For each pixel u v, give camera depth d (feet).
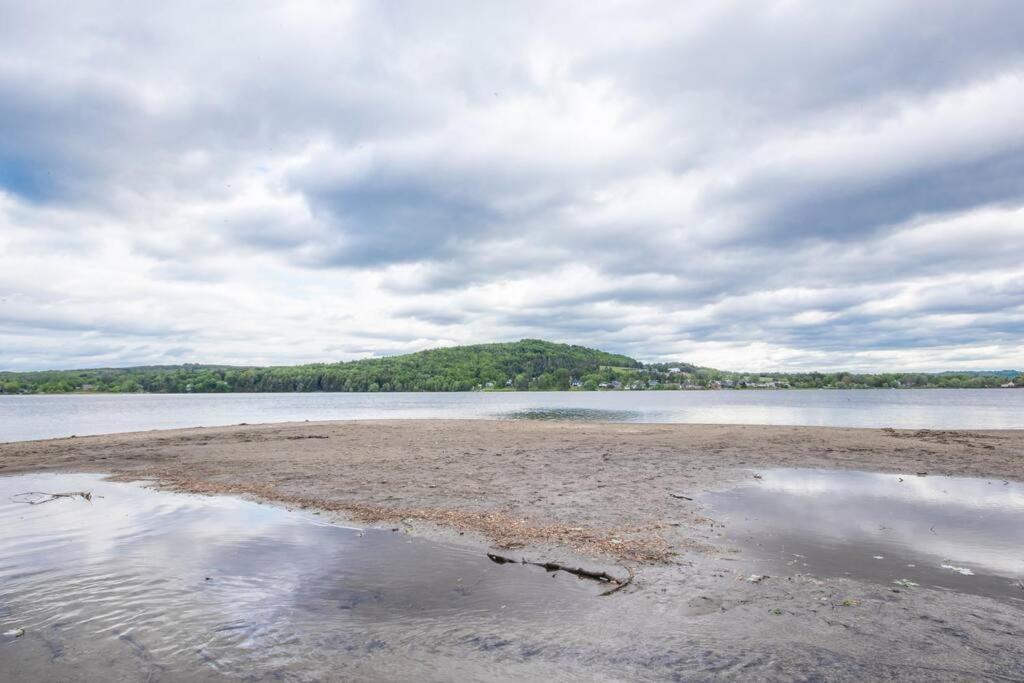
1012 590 19.25
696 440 68.59
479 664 14.53
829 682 13.33
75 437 85.40
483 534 26.86
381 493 36.94
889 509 31.65
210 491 38.60
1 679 13.82
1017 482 39.78
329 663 14.64
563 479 41.55
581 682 13.58
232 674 14.06
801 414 169.68
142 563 23.08
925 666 14.03
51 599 19.19
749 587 19.75
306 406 282.77
